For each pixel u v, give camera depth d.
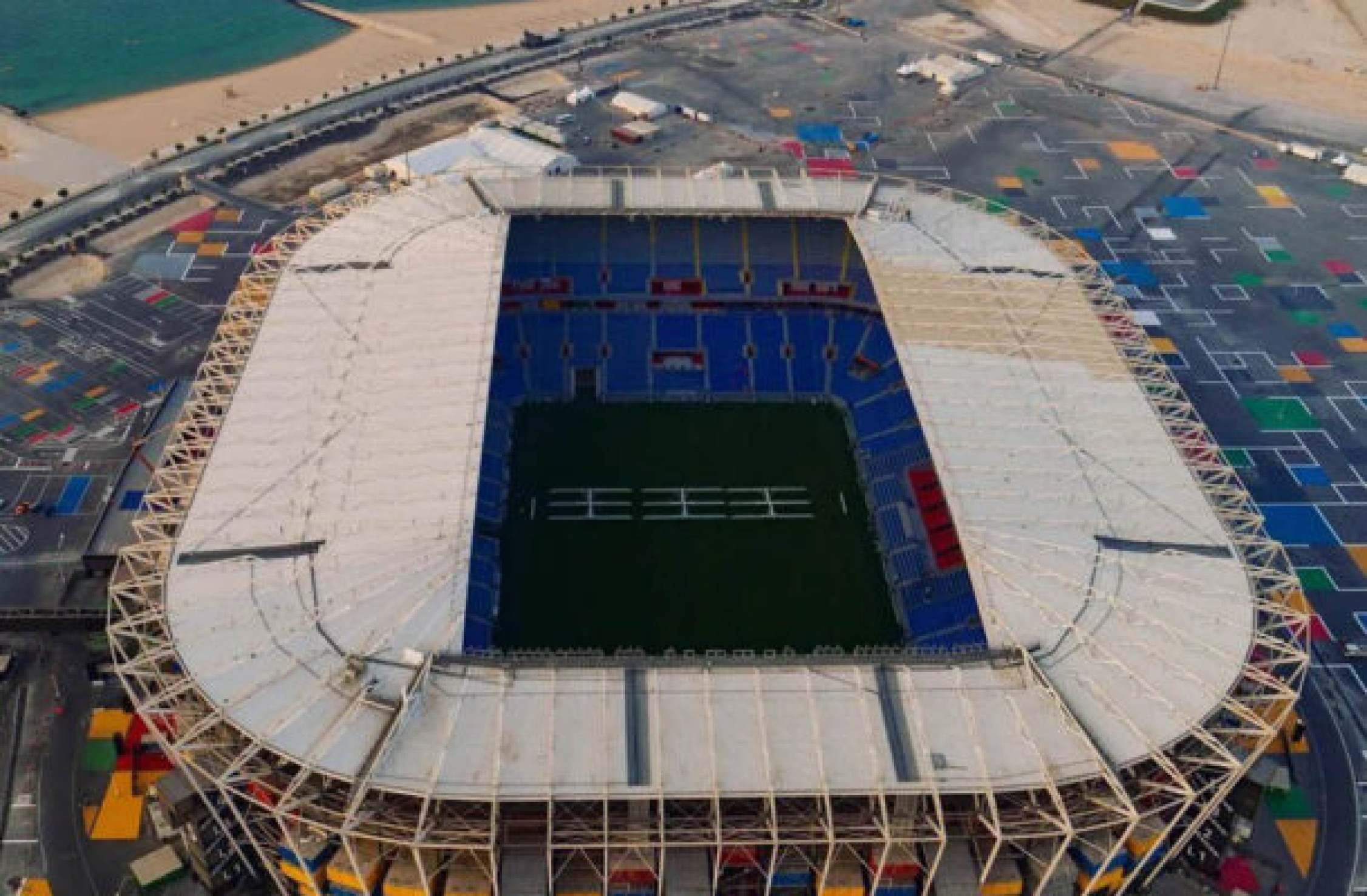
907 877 73.38
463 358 103.25
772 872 69.62
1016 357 108.94
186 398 124.69
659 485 119.06
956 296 118.25
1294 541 117.06
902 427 124.75
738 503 117.06
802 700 73.62
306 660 75.06
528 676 74.19
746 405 130.75
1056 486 93.00
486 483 116.81
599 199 131.88
